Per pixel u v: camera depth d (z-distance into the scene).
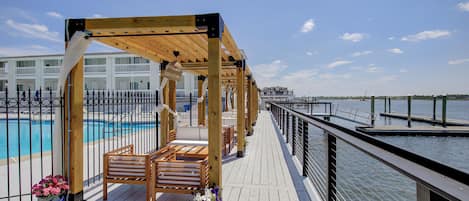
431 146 11.82
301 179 3.50
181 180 2.73
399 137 13.90
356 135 1.58
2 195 2.93
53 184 2.39
